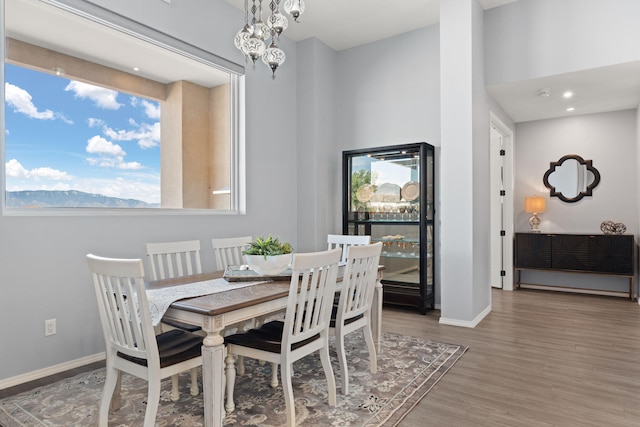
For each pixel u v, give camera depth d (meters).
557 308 4.34
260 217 4.23
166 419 2.00
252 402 2.17
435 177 4.32
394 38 4.61
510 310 4.26
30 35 2.68
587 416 2.01
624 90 4.18
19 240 2.46
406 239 4.34
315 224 4.64
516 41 3.89
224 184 4.05
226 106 4.08
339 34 4.56
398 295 4.22
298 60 4.76
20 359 2.46
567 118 5.34
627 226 4.97
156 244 2.70
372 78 4.76
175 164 3.66
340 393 2.28
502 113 4.95
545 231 5.50
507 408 2.10
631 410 2.07
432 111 4.34
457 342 3.19
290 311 1.87
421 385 2.38
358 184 4.70
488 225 4.18
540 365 2.70
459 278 3.68
